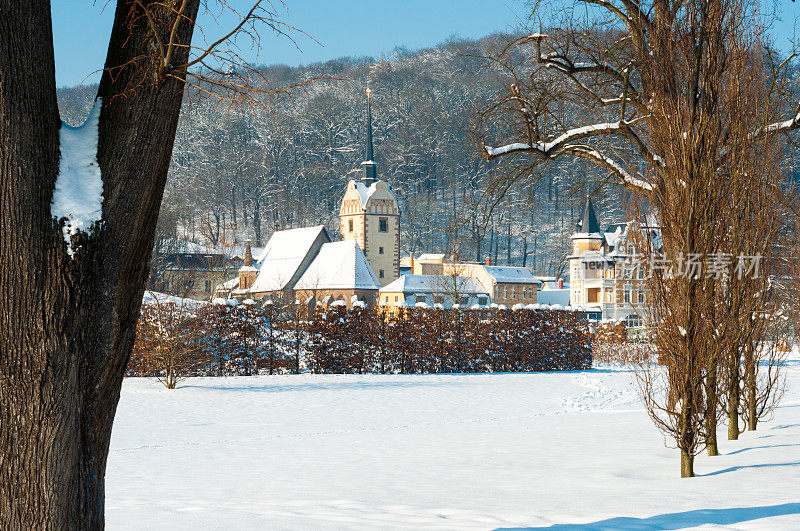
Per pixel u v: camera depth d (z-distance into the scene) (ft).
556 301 338.13
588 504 28.14
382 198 341.82
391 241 343.05
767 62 38.45
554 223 453.99
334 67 609.83
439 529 22.94
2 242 15.08
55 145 15.90
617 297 282.56
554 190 460.96
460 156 462.19
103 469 16.60
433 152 481.46
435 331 118.93
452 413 73.46
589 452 45.24
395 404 79.05
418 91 528.22
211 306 100.83
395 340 114.83
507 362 125.59
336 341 110.01
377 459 44.55
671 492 30.86
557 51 60.64
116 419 64.28
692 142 36.22
